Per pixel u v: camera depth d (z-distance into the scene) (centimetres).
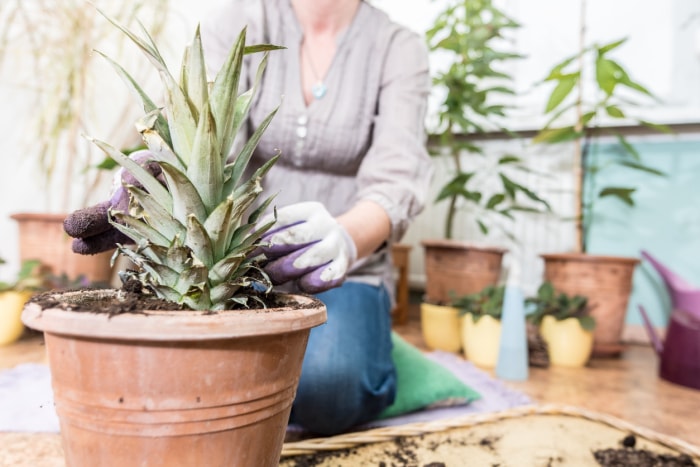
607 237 249
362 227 87
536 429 110
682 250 235
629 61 246
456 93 232
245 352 47
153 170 59
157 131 50
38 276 192
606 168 249
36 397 122
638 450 100
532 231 263
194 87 48
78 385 46
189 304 50
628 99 244
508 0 270
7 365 153
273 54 112
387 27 120
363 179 108
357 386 99
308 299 61
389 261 125
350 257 78
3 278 237
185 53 51
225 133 50
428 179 108
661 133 237
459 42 235
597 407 139
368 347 104
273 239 66
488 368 185
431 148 285
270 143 114
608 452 98
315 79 115
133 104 231
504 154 264
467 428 110
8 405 116
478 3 236
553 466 92
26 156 233
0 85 232
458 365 178
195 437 47
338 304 107
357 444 98
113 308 45
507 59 262
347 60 115
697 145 230
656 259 237
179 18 256
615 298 209
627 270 209
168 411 46
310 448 93
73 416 48
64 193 219
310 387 98
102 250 62
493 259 218
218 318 45
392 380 110
